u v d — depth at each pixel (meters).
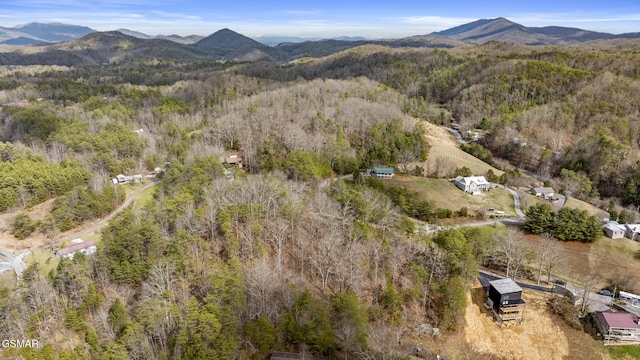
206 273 58.69
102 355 46.69
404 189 108.94
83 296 59.56
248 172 113.38
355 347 51.25
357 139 134.00
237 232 68.25
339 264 64.38
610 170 129.12
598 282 79.62
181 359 45.94
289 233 72.25
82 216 93.19
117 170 118.81
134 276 60.59
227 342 45.91
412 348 57.59
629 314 66.44
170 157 114.81
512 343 63.22
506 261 81.12
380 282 64.88
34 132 143.38
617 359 61.72
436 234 84.94
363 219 79.38
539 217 94.62
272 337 49.78
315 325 51.94
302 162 105.56
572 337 64.94
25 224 88.69
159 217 70.12
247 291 54.50
